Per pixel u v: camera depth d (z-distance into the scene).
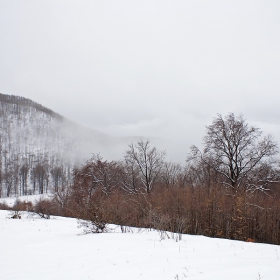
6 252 9.11
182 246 8.79
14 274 6.25
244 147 26.00
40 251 8.97
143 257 7.20
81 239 11.22
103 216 13.66
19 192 84.25
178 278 5.21
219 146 26.30
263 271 5.38
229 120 26.61
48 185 92.06
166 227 14.89
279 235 19.72
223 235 21.06
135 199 24.11
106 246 9.11
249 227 20.64
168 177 40.81
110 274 5.78
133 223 18.45
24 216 27.12
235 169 26.27
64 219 24.59
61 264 6.93
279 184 25.38
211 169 29.95
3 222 20.84
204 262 6.43
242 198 21.34
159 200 23.41
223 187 25.52
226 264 6.14
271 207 20.92
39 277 5.90
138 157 36.47
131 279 5.38
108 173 37.97
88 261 7.06
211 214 21.73
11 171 89.88
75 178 38.25
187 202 22.44
